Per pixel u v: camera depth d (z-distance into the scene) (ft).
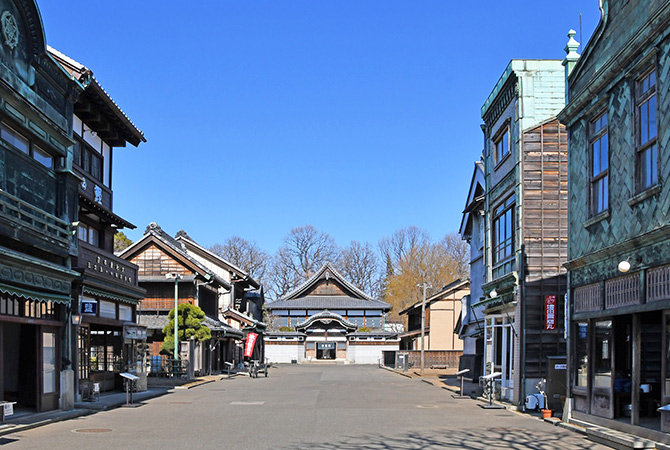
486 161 82.12
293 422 54.08
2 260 48.80
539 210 67.26
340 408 66.69
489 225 80.53
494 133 78.43
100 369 80.33
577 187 52.42
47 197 59.41
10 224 49.75
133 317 88.48
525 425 52.42
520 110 68.49
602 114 48.42
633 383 42.27
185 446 40.73
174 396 82.38
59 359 59.93
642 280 40.68
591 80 47.83
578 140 52.42
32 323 54.75
